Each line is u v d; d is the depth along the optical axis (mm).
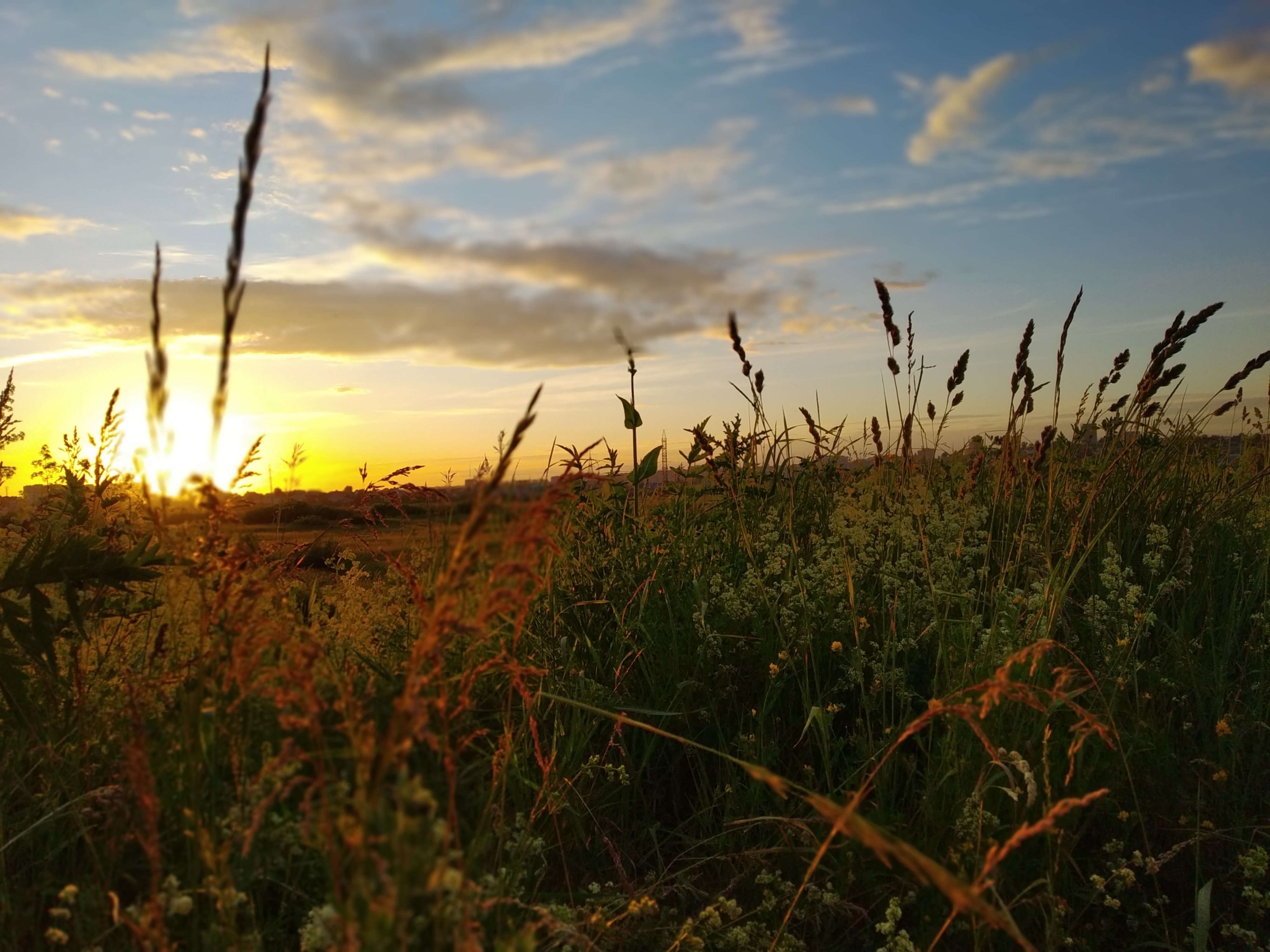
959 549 3518
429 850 1293
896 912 2266
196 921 1718
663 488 4781
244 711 2094
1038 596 3168
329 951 1467
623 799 2900
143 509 3629
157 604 2959
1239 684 3383
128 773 1637
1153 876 2654
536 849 2354
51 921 1988
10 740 2662
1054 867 2301
